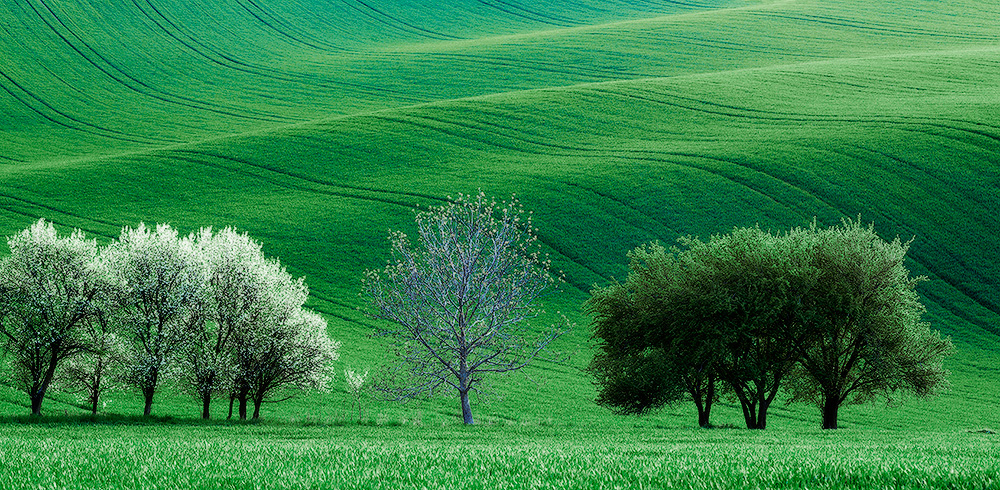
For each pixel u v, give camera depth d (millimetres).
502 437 28266
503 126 115500
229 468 12805
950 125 103750
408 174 98875
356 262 78188
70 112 133125
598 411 51250
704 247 44125
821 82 132250
